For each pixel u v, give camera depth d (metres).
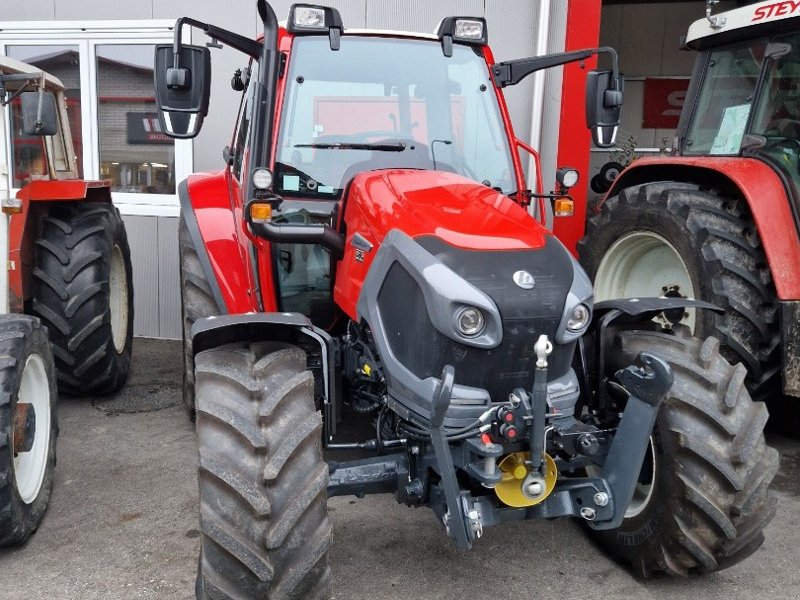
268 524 2.09
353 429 3.87
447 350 2.29
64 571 2.81
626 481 2.37
